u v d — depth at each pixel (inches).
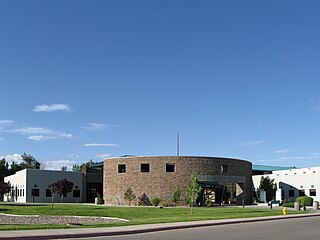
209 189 2598.4
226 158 2645.2
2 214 1541.6
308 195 2930.6
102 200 2699.3
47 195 3031.5
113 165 2677.2
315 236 817.5
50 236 762.2
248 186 2780.5
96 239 758.5
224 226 1084.5
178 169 2536.9
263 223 1196.5
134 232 885.8
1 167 4601.4
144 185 2559.1
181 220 1197.7
